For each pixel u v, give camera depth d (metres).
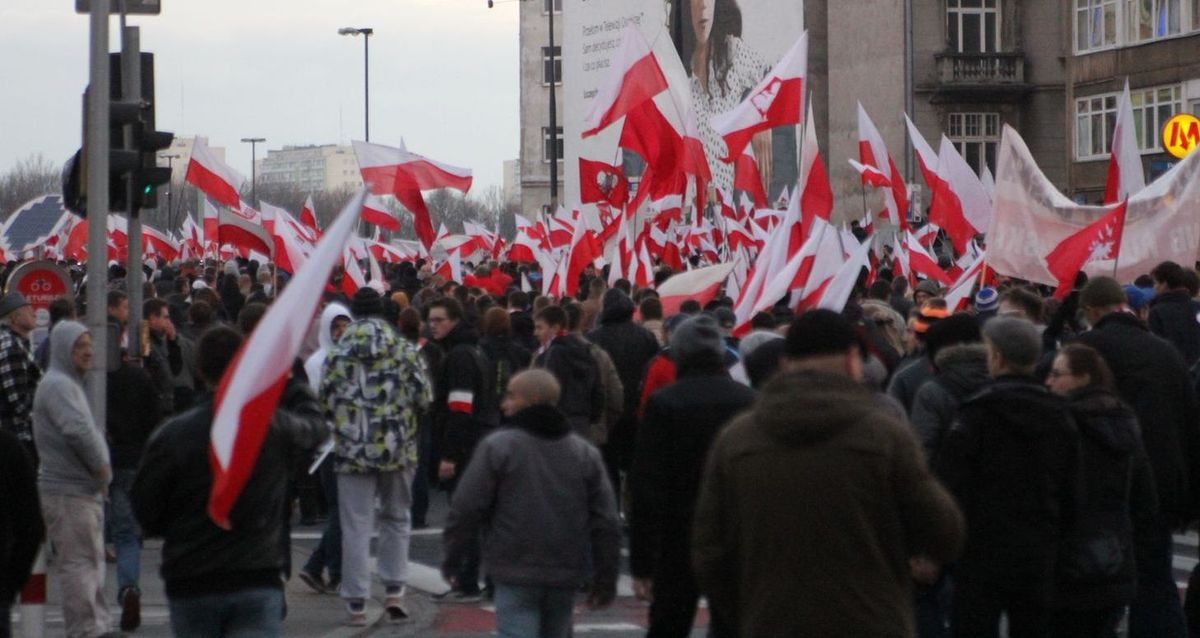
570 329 19.45
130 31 17.09
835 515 8.06
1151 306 19.30
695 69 92.19
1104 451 11.80
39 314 24.94
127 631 16.11
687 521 11.85
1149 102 68.38
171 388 21.16
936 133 78.94
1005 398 11.28
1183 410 13.66
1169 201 25.28
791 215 20.50
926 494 8.18
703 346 11.98
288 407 11.22
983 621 11.36
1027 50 79.06
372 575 19.69
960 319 13.23
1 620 10.78
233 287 34.00
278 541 10.42
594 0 105.81
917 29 78.69
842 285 17.22
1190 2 65.94
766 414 8.28
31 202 56.00
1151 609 13.38
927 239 41.69
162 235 58.09
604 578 11.75
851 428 8.17
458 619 16.98
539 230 51.12
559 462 11.69
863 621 8.02
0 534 10.72
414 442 16.66
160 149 17.20
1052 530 11.29
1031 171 26.27
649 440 11.85
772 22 84.00
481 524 11.90
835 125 85.06
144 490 10.14
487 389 19.77
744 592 8.33
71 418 14.16
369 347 16.36
